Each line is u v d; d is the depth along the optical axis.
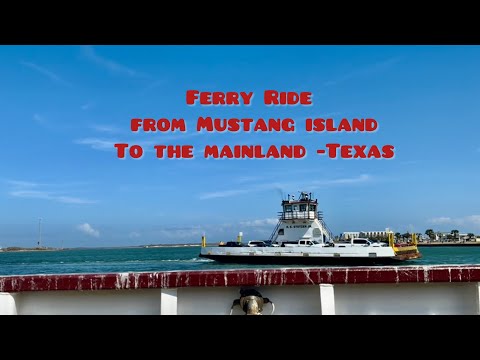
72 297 3.97
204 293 4.04
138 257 120.25
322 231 54.59
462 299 3.95
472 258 89.00
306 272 3.90
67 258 130.50
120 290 3.98
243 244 56.41
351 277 3.87
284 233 55.66
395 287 4.00
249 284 3.89
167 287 3.86
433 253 119.12
